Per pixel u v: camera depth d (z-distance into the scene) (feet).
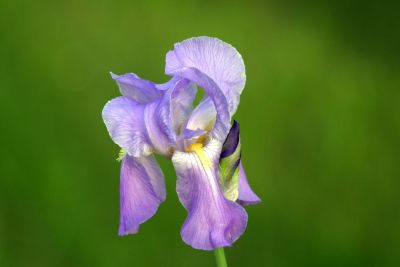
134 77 2.91
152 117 2.88
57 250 3.73
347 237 3.93
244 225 2.81
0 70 4.18
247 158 4.08
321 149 4.22
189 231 2.80
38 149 3.89
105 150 3.97
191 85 2.93
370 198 4.06
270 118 4.34
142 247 3.73
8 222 3.77
